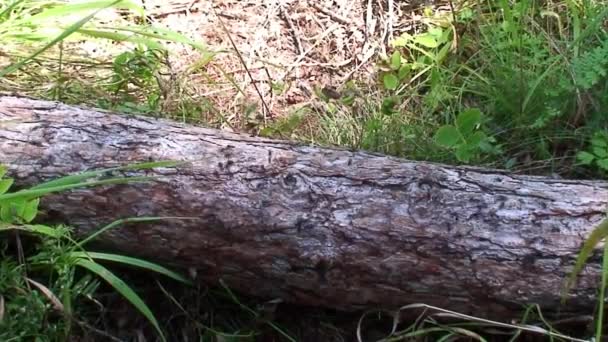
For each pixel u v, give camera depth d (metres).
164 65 1.96
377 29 2.09
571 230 1.33
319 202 1.37
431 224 1.34
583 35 1.77
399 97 1.87
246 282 1.42
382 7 2.12
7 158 1.42
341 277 1.36
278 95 1.95
